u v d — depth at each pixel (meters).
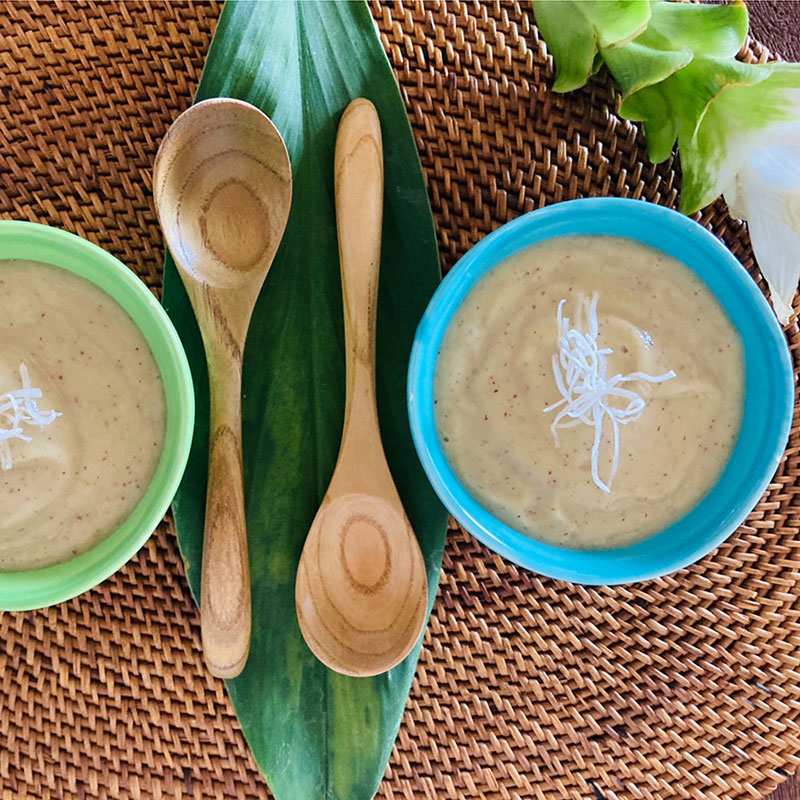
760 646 0.30
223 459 0.27
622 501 0.26
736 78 0.27
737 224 0.30
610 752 0.29
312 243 0.28
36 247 0.25
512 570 0.29
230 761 0.29
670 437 0.26
